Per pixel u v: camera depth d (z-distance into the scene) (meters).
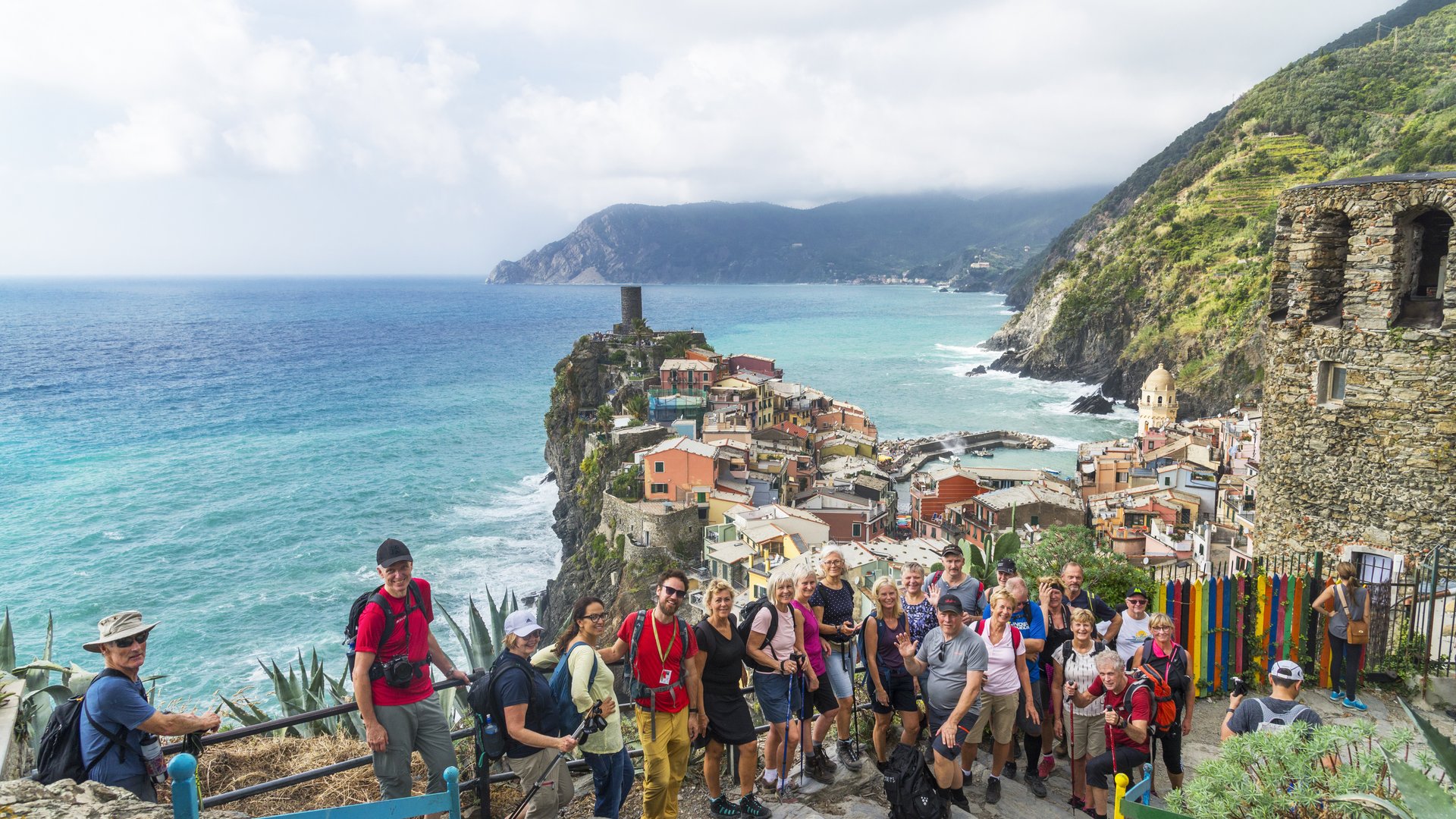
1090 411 160.75
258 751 10.88
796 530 64.19
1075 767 10.76
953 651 10.26
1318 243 17.69
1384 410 16.83
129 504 95.06
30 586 72.31
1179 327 168.62
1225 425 101.38
